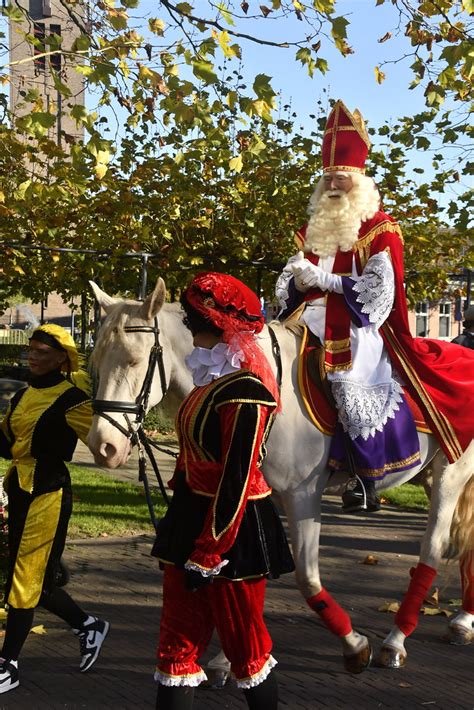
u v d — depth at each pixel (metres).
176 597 3.08
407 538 7.90
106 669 4.48
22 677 4.35
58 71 6.97
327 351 4.23
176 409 4.38
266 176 11.59
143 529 7.77
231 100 6.08
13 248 10.89
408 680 4.43
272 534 3.13
